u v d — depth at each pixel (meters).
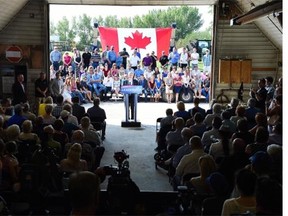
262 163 3.68
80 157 5.09
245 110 8.06
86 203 2.12
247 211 2.80
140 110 13.67
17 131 5.56
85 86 15.66
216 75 13.39
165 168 6.95
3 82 13.09
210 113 8.66
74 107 8.82
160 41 17.22
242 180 2.98
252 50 13.24
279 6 7.55
